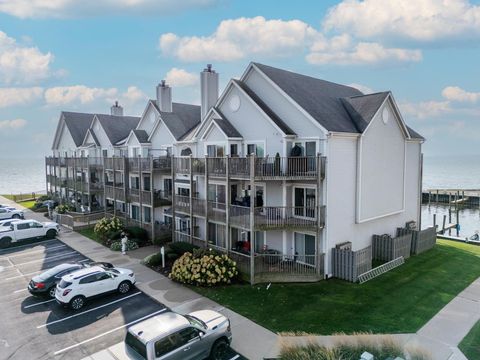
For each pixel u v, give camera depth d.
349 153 20.38
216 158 21.45
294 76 23.67
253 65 22.06
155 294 17.75
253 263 18.64
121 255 24.39
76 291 16.28
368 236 22.55
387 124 22.86
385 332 13.59
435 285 18.34
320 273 19.16
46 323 15.17
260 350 12.60
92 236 29.83
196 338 11.50
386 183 23.36
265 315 15.20
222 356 12.27
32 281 17.92
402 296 16.95
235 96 23.05
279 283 18.77
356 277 18.83
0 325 15.08
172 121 30.67
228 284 18.72
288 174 19.38
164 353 10.66
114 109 45.81
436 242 27.84
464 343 12.83
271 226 19.00
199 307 16.17
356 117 21.72
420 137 26.80
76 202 39.38
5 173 163.75
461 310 15.51
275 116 21.23
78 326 14.87
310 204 19.94
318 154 18.44
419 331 13.67
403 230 24.91
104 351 12.99
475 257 23.50
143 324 11.55
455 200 59.97
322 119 19.45
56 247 26.98
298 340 13.00
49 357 12.70
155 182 31.84
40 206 43.94
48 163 49.44
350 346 12.44
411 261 22.45
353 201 20.98
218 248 21.44
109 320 15.33
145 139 32.97
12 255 25.16
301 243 20.53
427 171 166.88
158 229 27.36
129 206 35.06
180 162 24.67
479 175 140.38
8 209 38.25
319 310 15.55
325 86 25.08
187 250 22.22
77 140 44.06
